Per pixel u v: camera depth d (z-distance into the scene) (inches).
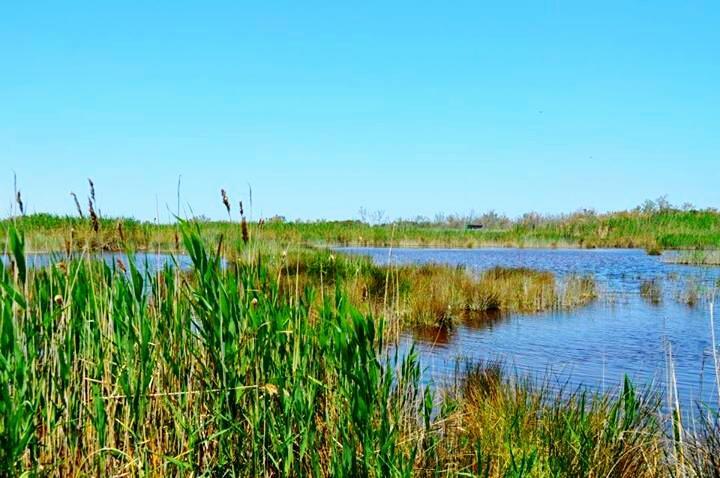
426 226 2807.6
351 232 1808.6
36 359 130.0
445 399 195.3
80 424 132.3
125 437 134.3
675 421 167.6
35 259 139.0
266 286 160.7
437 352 374.9
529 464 148.7
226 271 146.0
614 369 345.7
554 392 252.8
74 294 138.8
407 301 512.4
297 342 147.3
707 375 331.9
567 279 742.5
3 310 114.8
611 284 842.8
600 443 162.9
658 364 361.1
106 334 143.6
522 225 2388.0
